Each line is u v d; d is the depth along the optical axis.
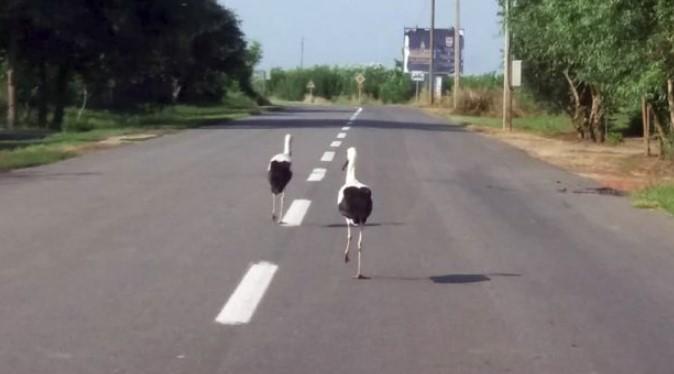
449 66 123.56
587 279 12.27
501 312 10.48
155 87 71.31
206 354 8.79
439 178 23.91
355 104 114.75
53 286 11.26
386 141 36.69
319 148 31.77
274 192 16.09
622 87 24.38
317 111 75.31
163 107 68.75
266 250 13.57
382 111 77.81
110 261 12.66
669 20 21.67
